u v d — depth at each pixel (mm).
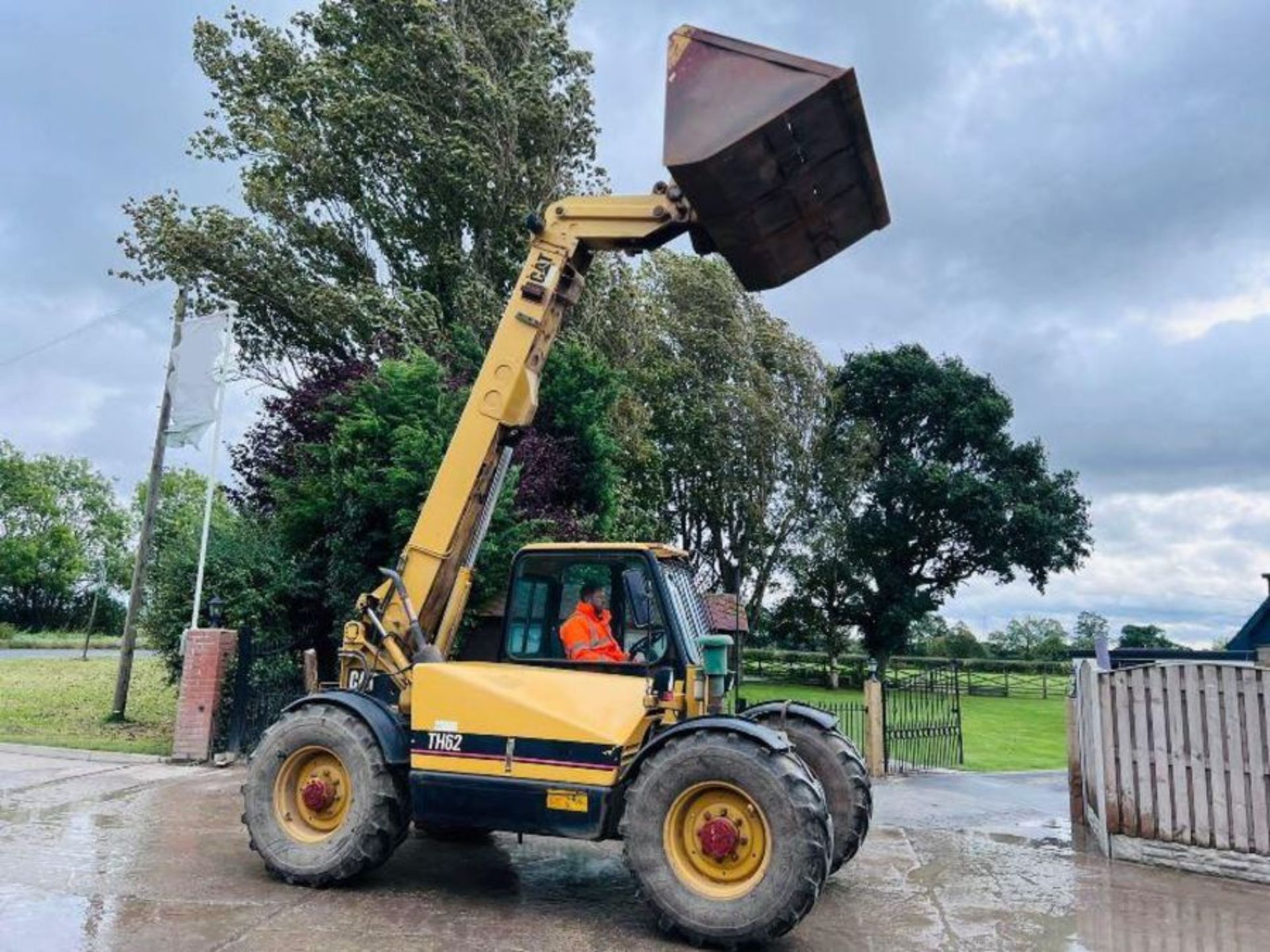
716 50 5750
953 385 39406
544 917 5367
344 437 12812
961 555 40188
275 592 12797
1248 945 5305
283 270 18625
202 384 12500
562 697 5570
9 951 4379
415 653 6223
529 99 18531
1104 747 7707
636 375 22734
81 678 20031
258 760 5949
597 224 6410
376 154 18266
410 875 6215
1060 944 5219
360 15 18719
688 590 6453
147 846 6570
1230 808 7031
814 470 35844
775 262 6145
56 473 58969
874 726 12383
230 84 19438
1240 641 17516
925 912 5797
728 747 5016
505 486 12680
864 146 5801
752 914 4797
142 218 18922
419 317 17375
